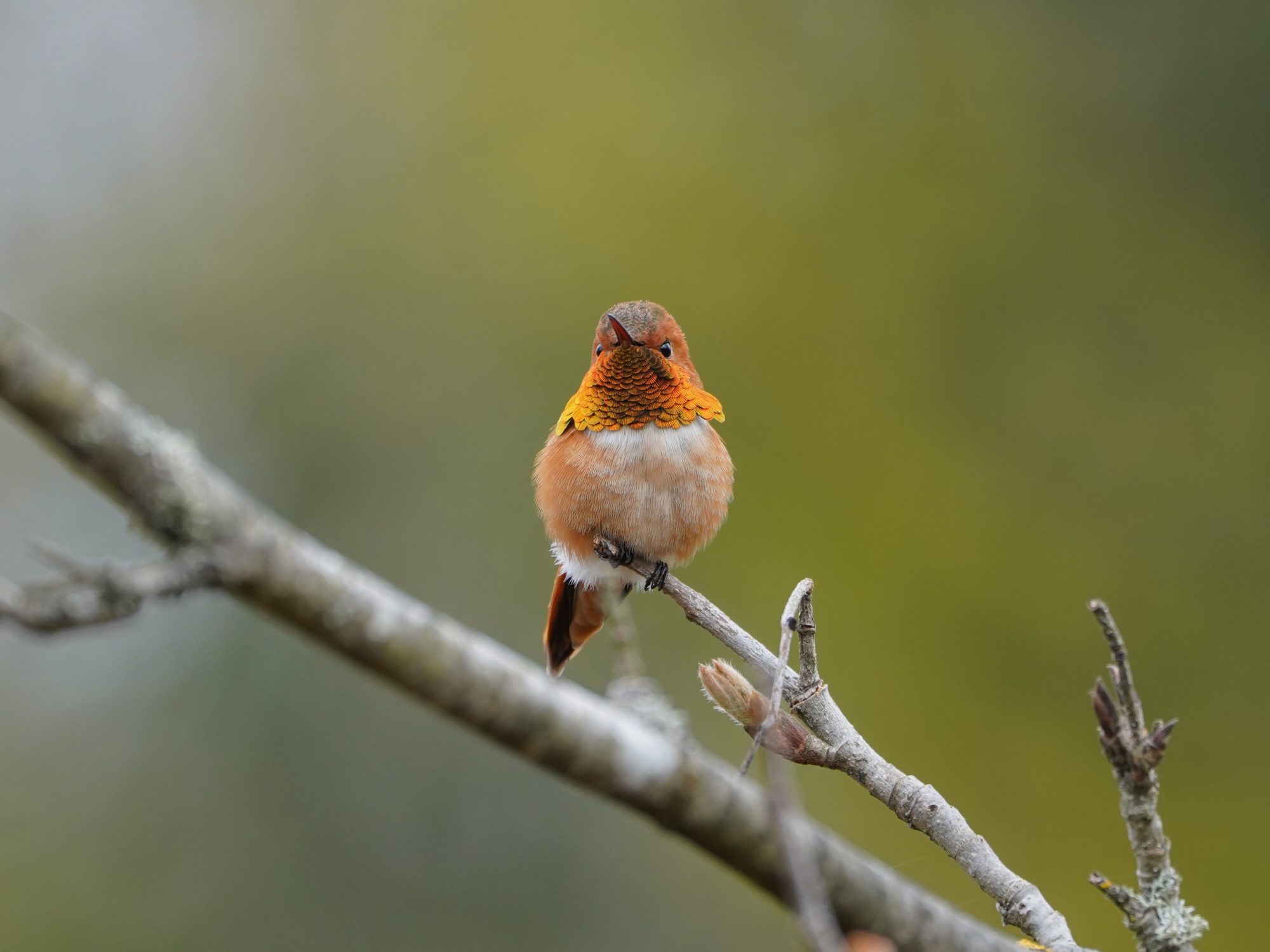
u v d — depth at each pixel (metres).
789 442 13.95
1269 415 13.69
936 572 13.28
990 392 14.04
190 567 2.42
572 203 14.94
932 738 12.69
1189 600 13.06
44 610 2.33
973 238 14.45
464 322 14.59
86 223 14.99
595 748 2.74
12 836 11.46
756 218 14.70
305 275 14.82
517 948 11.38
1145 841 3.88
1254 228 14.48
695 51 15.62
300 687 12.02
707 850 2.89
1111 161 14.76
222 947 11.11
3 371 2.29
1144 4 14.95
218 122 15.66
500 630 13.25
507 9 15.94
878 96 15.19
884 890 2.98
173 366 14.30
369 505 13.85
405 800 11.73
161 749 11.87
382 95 15.80
